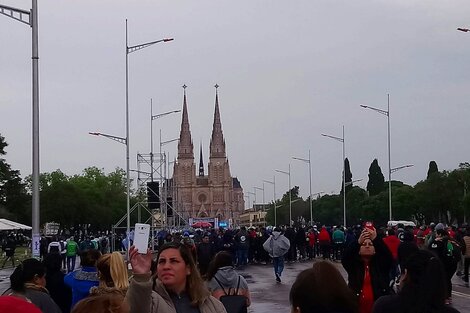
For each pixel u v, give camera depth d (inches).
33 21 970.7
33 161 957.8
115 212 5369.1
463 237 1217.4
